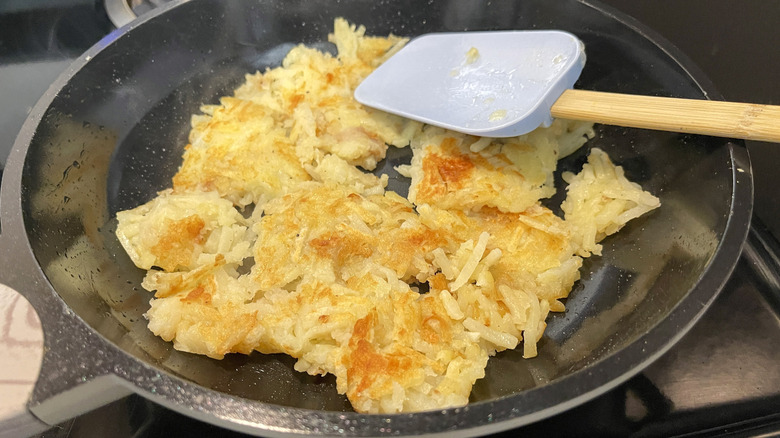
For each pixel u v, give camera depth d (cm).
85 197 24
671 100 21
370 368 19
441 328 21
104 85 26
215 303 22
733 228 18
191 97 30
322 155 28
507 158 26
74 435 19
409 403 19
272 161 27
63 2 35
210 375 20
